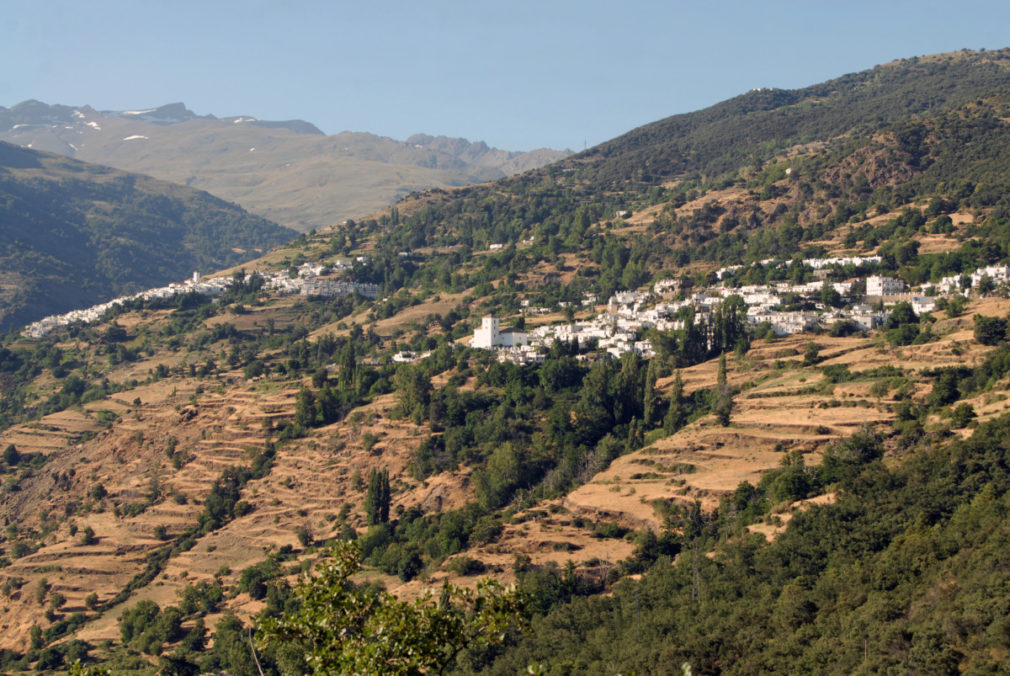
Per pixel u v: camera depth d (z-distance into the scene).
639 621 169.75
